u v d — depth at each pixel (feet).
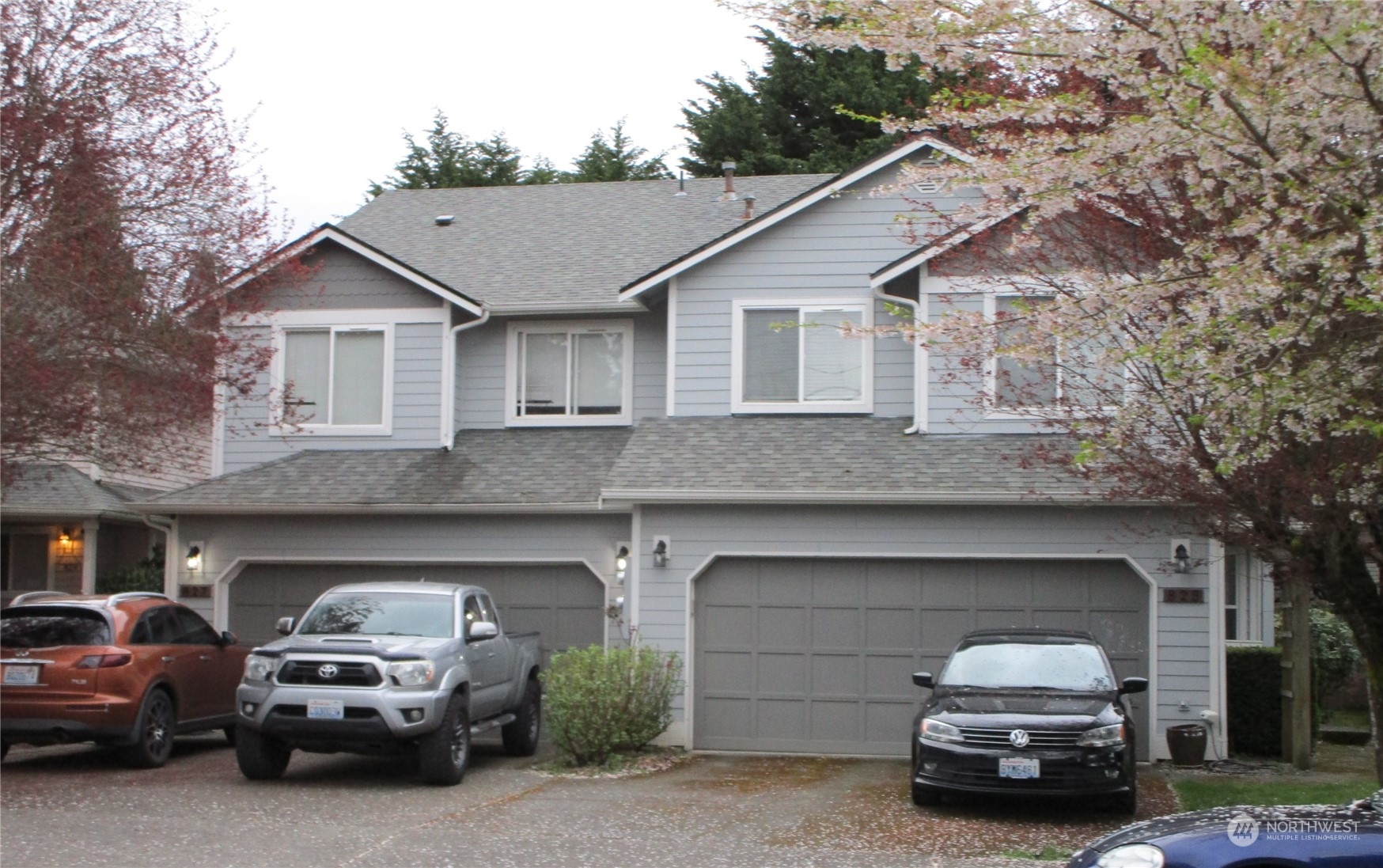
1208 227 33.32
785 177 80.18
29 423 43.19
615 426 63.77
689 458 55.72
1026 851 34.30
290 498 59.36
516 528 58.90
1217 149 28.40
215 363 49.80
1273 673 55.98
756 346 59.47
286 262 54.85
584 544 58.34
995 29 28.78
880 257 58.85
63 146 45.50
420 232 76.13
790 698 53.72
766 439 57.00
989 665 43.80
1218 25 27.71
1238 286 27.25
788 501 53.01
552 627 58.70
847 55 117.80
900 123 34.65
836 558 53.83
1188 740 50.16
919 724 40.65
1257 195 29.99
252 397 53.52
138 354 46.34
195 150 48.85
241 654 53.62
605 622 58.08
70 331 44.34
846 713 53.36
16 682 45.11
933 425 56.24
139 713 46.16
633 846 34.50
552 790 43.29
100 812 38.19
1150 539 51.78
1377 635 32.58
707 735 53.98
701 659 54.29
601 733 48.29
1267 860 21.42
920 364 56.49
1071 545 52.29
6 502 67.67
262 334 62.54
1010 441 55.16
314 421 63.98
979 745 39.14
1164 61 28.71
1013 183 31.42
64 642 46.14
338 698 42.11
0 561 72.54
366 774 46.42
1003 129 37.42
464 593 48.06
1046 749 38.73
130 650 46.34
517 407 64.64
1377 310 24.82
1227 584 65.41
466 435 64.34
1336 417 27.68
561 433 63.77
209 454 64.90
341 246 64.13
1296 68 26.91
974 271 45.14
